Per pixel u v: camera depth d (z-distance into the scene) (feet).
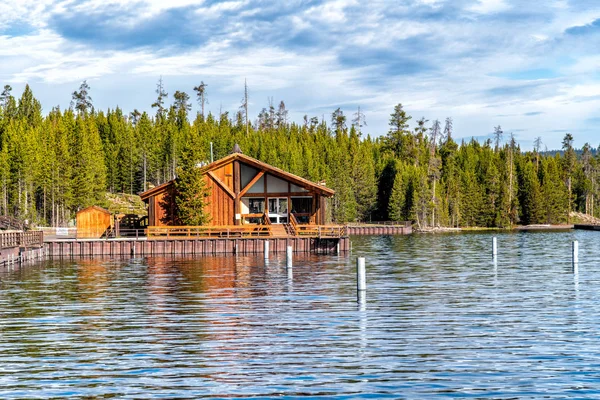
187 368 55.83
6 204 315.17
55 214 351.25
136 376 53.72
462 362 56.59
